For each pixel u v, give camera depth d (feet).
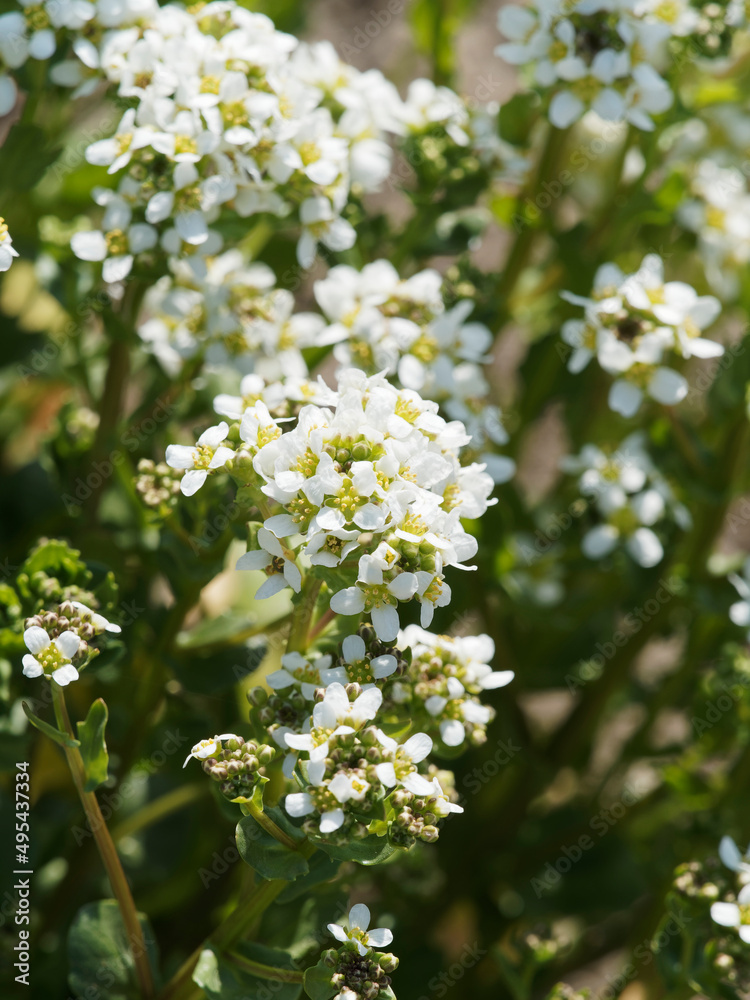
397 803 8.69
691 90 15.53
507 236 24.07
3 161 12.66
